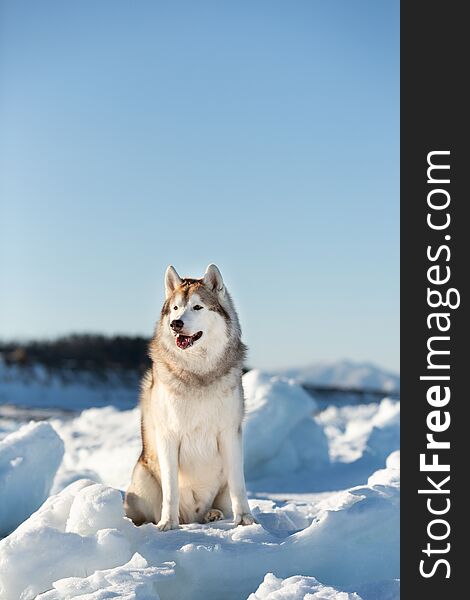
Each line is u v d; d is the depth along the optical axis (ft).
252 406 39.17
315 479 36.94
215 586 18.53
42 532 18.33
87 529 19.81
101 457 38.37
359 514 19.70
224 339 21.12
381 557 20.03
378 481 25.89
